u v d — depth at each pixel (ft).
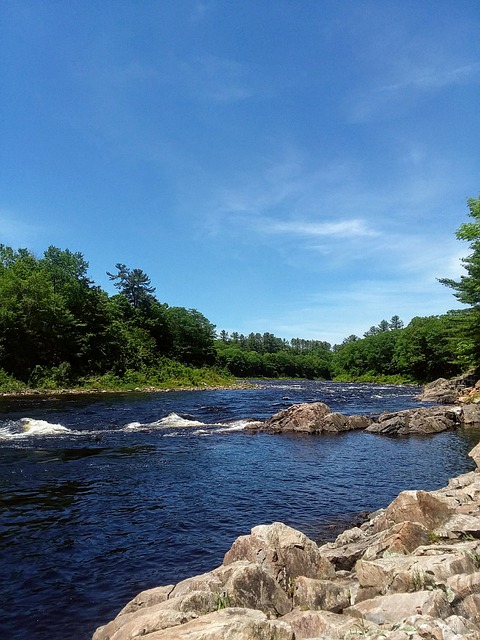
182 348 260.21
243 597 17.13
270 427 77.10
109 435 67.46
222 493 38.96
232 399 133.28
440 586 16.47
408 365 262.88
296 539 21.61
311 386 246.47
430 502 25.96
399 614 15.15
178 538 29.07
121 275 254.68
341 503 37.04
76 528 30.40
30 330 151.94
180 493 38.63
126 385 170.40
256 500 37.22
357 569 19.36
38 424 73.51
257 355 451.12
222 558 26.30
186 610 16.06
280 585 19.47
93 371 173.27
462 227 107.34
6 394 128.16
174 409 102.32
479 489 30.14
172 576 24.03
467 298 116.98
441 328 221.05
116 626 16.78
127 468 47.16
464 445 63.72
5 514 32.83
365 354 343.46
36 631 19.11
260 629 13.26
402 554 21.34
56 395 132.57
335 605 17.76
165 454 54.60
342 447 61.77
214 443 63.05
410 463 51.83
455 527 23.91
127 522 31.65
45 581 23.39
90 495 37.58
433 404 121.08
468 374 151.23
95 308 184.65
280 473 46.37
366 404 121.19
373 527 28.12
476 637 12.78
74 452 54.80
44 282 160.97
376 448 61.26
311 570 20.89
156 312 254.88
